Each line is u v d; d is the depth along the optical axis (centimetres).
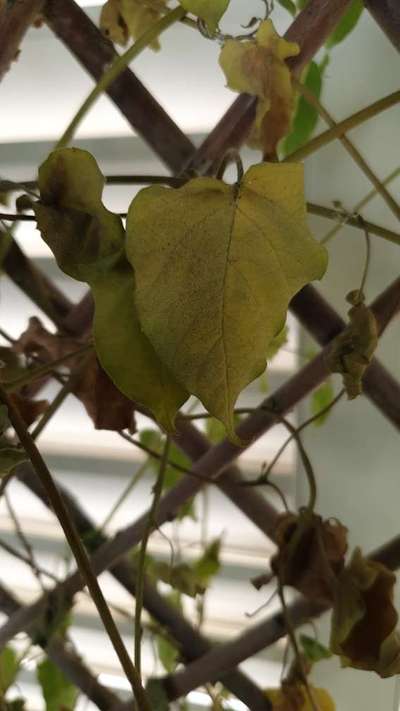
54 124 90
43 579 118
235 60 52
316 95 64
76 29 61
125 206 92
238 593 108
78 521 87
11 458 48
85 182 43
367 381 68
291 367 91
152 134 65
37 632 87
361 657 60
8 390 56
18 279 71
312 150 53
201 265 41
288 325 84
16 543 119
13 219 46
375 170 78
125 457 104
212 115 84
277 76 52
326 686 97
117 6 61
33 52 86
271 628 82
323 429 90
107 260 43
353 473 90
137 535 80
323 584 63
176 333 40
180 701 93
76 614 120
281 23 76
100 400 58
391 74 75
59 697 96
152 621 93
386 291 62
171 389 43
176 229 40
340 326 66
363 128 78
